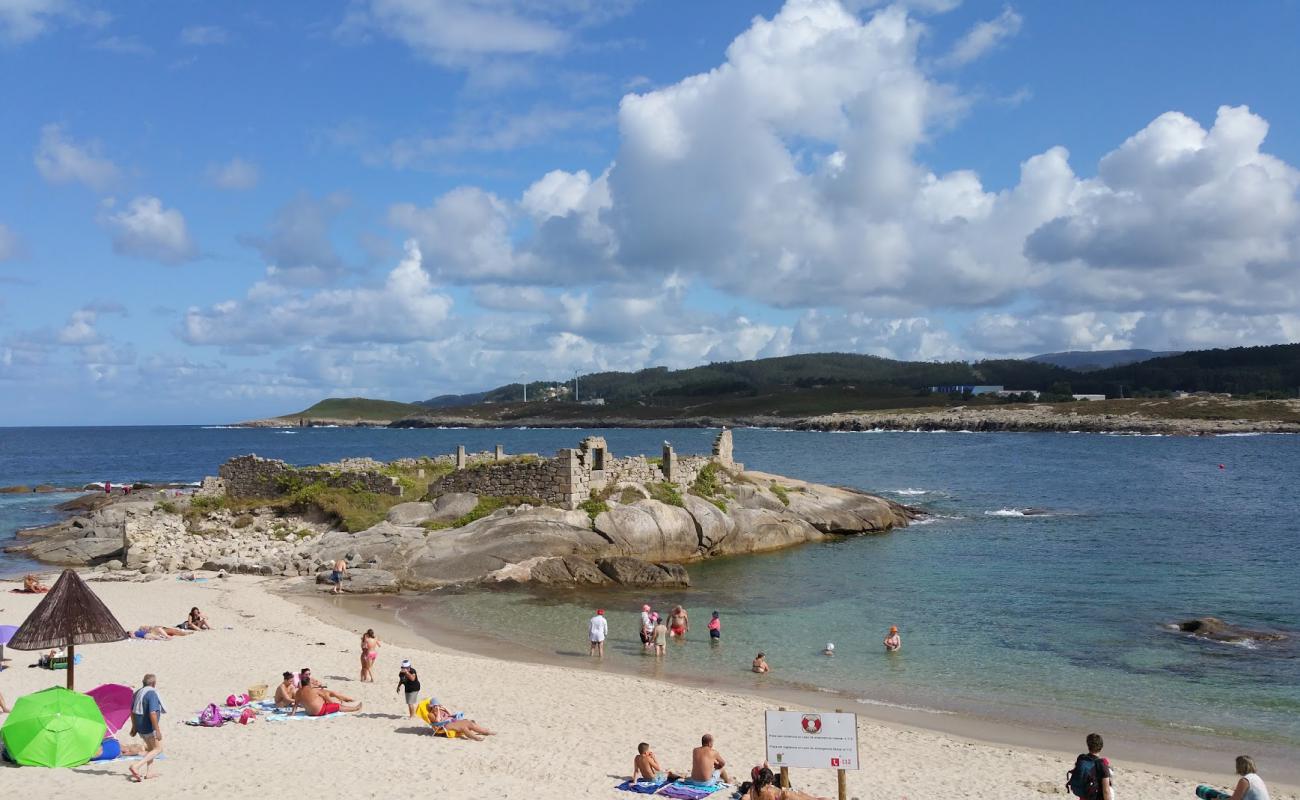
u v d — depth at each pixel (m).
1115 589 41.59
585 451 49.25
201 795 15.06
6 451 198.50
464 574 42.69
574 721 22.06
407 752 18.56
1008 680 27.47
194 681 24.41
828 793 17.55
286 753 18.09
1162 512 71.12
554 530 45.62
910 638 32.91
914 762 19.80
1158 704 25.05
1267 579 43.72
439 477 53.78
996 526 63.53
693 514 50.53
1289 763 20.47
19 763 16.25
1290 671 28.22
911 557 50.88
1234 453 143.88
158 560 46.62
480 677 26.42
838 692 26.33
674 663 29.62
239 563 45.00
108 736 18.12
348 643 30.56
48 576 44.38
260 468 58.72
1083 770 14.01
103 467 142.88
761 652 30.80
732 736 21.20
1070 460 131.50
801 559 50.28
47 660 25.20
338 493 54.22
